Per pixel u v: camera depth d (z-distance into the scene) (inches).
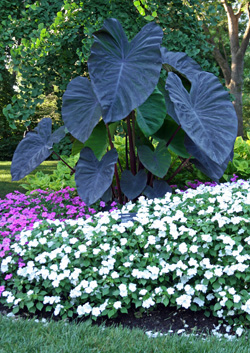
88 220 120.0
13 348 81.1
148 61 127.3
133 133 148.0
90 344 82.9
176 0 204.7
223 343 84.1
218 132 128.7
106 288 101.5
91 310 98.5
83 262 105.8
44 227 118.8
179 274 98.9
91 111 135.4
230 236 101.0
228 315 96.2
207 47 216.1
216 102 134.3
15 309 101.7
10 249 114.9
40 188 187.2
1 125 547.2
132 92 124.6
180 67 165.2
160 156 140.6
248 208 105.2
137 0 188.2
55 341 84.4
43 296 106.7
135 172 153.9
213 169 145.3
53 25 189.6
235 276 97.8
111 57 128.7
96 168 134.0
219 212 106.3
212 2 489.7
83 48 191.3
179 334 93.3
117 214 117.7
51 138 153.7
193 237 104.2
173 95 127.6
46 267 107.1
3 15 197.8
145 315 102.5
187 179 188.1
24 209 145.7
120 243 110.5
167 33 204.2
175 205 118.1
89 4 194.1
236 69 614.9
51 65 201.5
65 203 158.9
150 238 104.7
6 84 522.6
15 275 112.2
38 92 195.5
